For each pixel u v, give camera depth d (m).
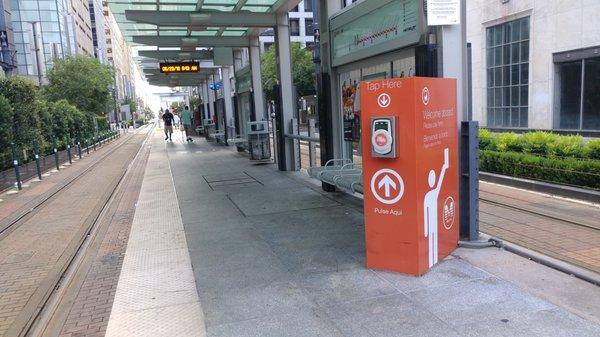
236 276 5.02
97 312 4.48
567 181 8.92
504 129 18.47
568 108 16.00
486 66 19.27
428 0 5.23
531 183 9.38
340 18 8.16
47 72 37.69
